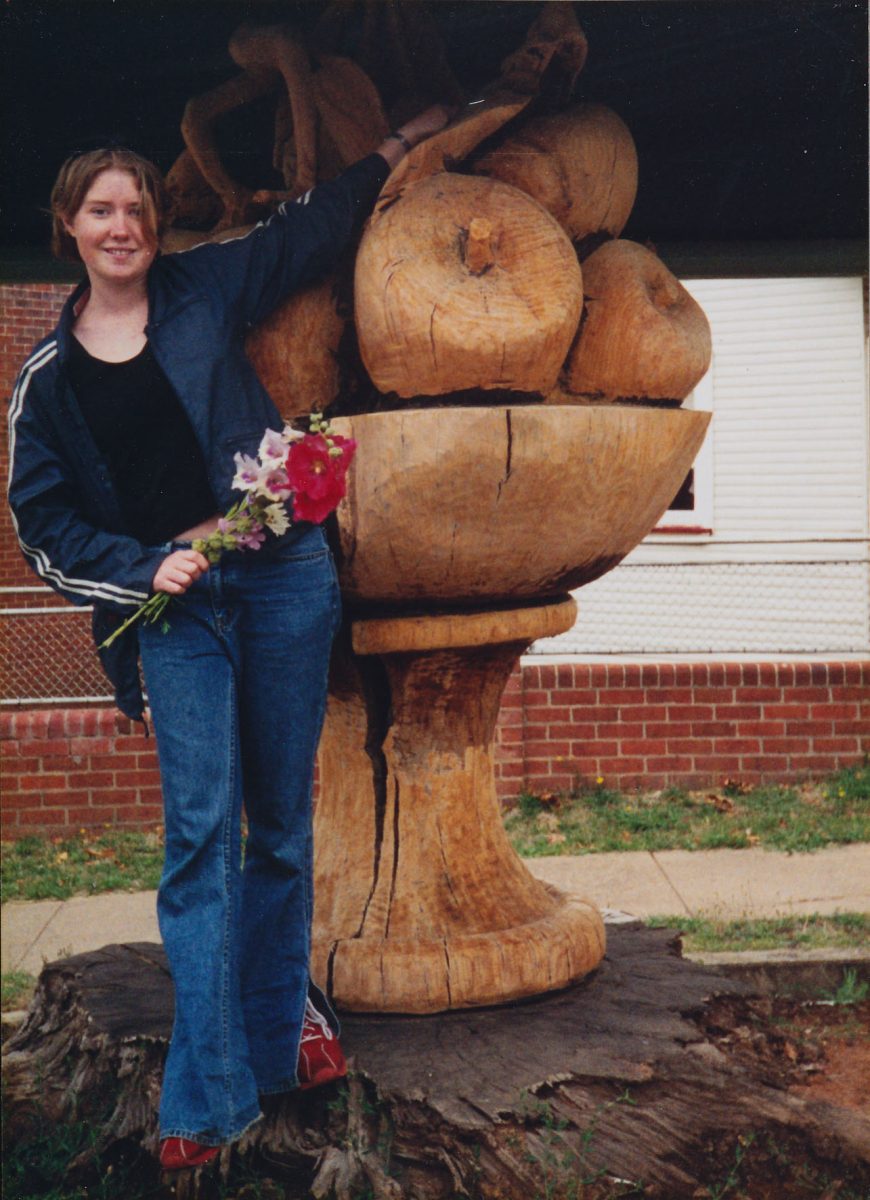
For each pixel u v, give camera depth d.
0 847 6.68
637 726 7.19
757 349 10.17
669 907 5.32
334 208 2.79
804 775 7.23
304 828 2.77
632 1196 2.70
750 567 10.10
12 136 3.71
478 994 3.09
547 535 2.90
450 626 3.01
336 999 3.09
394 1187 2.69
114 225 2.51
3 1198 2.89
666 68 3.53
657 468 2.96
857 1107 3.12
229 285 2.64
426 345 2.76
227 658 2.60
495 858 3.30
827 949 4.49
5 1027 4.03
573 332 2.87
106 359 2.55
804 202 4.17
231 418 2.57
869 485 9.93
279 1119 2.84
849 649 7.46
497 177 3.08
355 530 2.84
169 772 2.60
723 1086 2.88
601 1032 3.00
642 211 4.22
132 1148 2.98
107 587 2.53
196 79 3.54
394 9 3.17
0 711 7.56
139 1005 3.19
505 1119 2.71
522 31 3.33
